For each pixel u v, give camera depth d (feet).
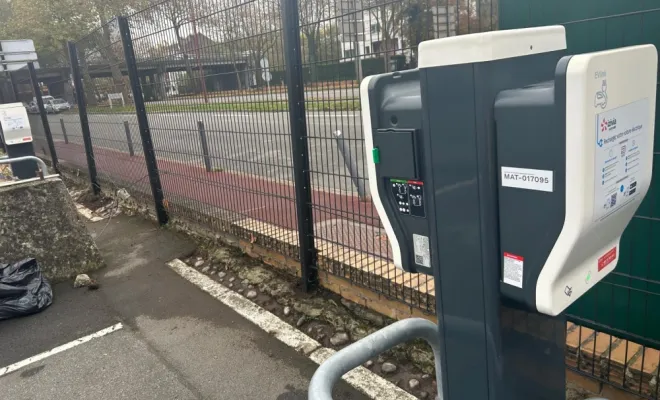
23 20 109.29
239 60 12.43
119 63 19.48
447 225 3.72
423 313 9.43
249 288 13.12
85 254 15.61
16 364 10.80
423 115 3.63
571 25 7.09
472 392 3.97
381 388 8.76
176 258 16.05
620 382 7.10
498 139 3.29
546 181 3.11
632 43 6.61
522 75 3.46
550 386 4.36
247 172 14.25
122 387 9.62
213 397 9.07
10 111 26.99
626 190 3.47
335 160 18.21
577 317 7.93
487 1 7.57
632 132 3.39
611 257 3.92
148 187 19.99
